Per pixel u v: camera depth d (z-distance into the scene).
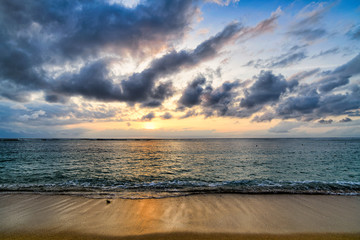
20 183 12.66
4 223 5.64
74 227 5.38
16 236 4.91
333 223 5.69
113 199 7.84
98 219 5.89
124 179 14.25
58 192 9.15
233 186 11.07
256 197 8.16
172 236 4.84
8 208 6.87
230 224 5.55
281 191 9.11
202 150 49.97
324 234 5.03
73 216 6.12
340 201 7.71
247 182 12.97
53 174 16.28
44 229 5.27
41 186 11.24
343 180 13.92
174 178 14.80
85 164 23.11
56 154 37.19
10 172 17.23
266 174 16.64
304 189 9.92
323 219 5.96
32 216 6.14
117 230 5.19
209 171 18.23
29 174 16.23
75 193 8.88
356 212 6.55
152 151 47.22
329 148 56.97
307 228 5.36
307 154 36.62
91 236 4.90
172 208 6.82
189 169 19.48
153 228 5.29
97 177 15.01
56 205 7.16
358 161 25.97
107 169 19.28
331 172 17.62
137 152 43.88
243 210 6.66
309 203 7.44
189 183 12.52
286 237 4.87
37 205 7.17
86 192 9.14
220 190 9.45
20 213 6.39
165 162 25.34
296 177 15.23
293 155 34.84
